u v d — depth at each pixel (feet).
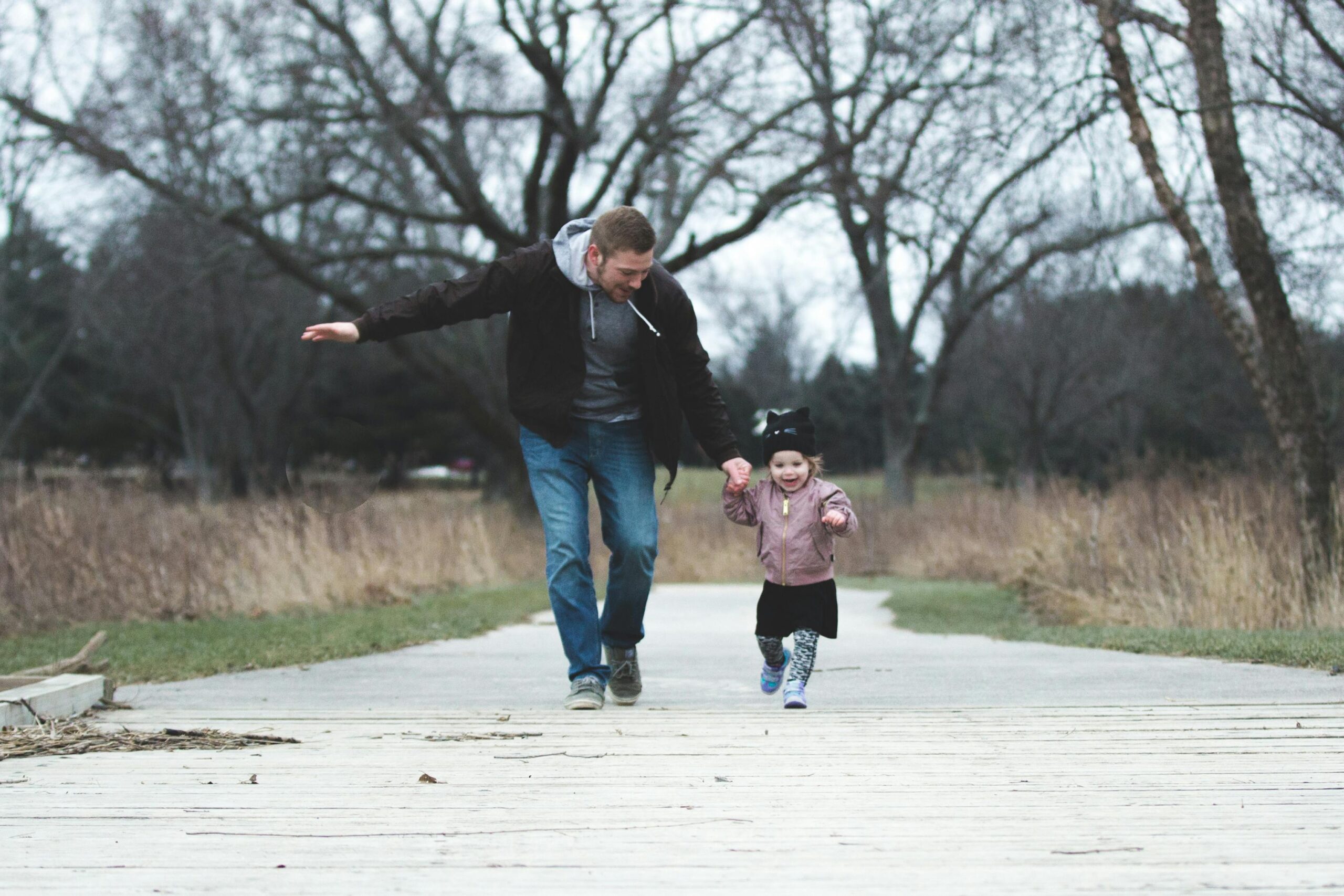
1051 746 22.38
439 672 38.73
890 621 71.61
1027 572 76.95
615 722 25.68
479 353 159.12
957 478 147.33
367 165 134.92
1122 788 19.08
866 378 305.94
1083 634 51.47
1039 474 215.10
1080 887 14.16
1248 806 17.88
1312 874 14.55
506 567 105.81
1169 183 59.16
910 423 183.21
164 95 125.08
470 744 23.12
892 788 19.16
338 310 217.56
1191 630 50.55
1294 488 55.42
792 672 29.01
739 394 322.96
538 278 27.48
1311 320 82.17
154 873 14.90
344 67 123.85
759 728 24.68
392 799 18.63
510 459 146.10
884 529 123.95
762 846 15.96
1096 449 241.96
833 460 314.35
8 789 19.39
